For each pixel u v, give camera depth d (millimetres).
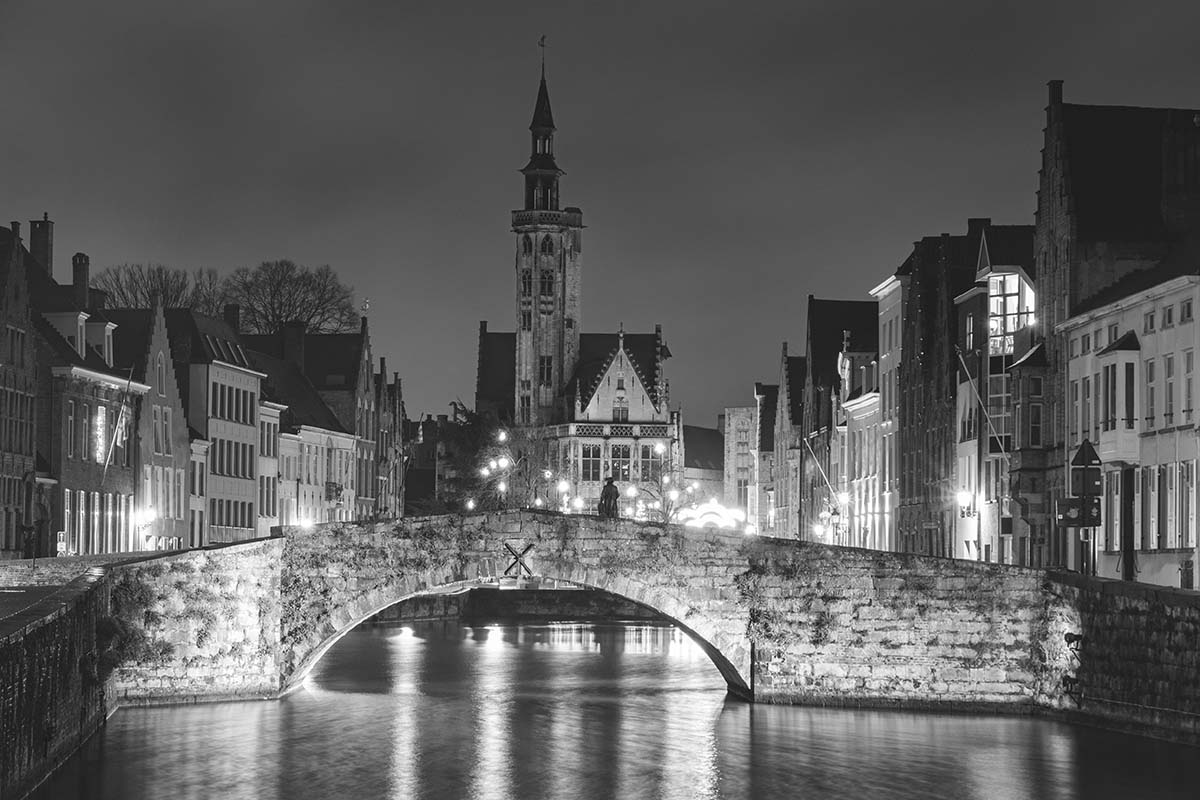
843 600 62125
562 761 53719
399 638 103375
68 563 67812
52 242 104938
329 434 142875
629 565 62562
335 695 68500
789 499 166500
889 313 120688
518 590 128500
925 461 108250
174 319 118938
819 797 48375
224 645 62125
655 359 194875
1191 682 50625
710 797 48562
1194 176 82125
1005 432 93375
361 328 152125
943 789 48875
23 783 40375
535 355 199250
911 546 111875
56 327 95312
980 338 95312
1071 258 81438
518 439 192750
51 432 91438
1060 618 59750
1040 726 58406
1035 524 84625
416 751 55156
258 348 143375
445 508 181000
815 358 151500
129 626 60250
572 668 82062
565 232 199375
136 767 51031
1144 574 70938
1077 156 83125
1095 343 77688
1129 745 54031
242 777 50281
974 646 61406
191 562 61938
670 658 88312
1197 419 66438
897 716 60688
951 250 105062
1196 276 66000
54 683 44969
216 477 118750
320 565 62594
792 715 60906
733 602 62500
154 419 106562
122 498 100500
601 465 191500
